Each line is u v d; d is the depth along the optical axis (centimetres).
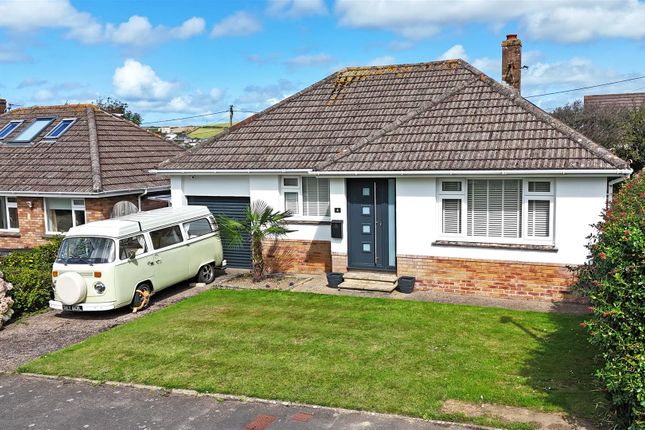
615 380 603
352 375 898
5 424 805
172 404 839
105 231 1302
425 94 1711
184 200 1775
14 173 1931
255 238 1529
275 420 773
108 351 1066
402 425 740
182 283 1571
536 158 1238
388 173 1352
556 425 714
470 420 739
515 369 892
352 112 1739
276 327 1156
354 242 1495
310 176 1609
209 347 1059
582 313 1170
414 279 1381
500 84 1530
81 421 805
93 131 2084
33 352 1101
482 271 1325
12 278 1343
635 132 2767
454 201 1353
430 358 954
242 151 1712
